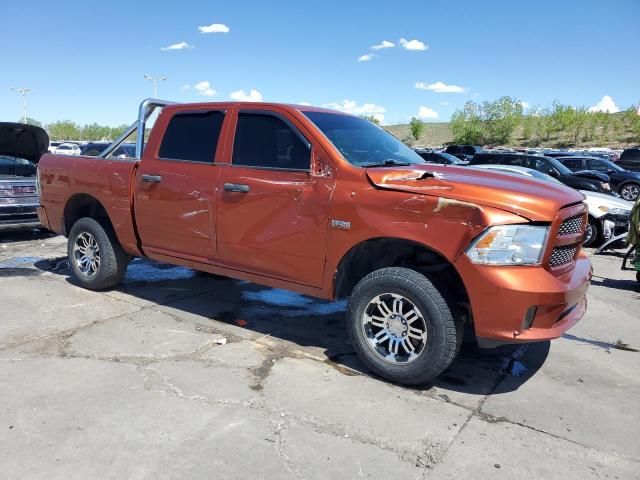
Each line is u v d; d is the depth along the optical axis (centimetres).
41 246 862
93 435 310
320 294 418
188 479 275
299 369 408
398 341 385
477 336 354
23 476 273
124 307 541
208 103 488
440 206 354
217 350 439
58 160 607
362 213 381
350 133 451
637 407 368
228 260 464
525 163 1483
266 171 435
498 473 288
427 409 354
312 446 306
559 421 345
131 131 584
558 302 347
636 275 736
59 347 435
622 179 1916
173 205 491
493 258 341
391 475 283
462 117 8481
